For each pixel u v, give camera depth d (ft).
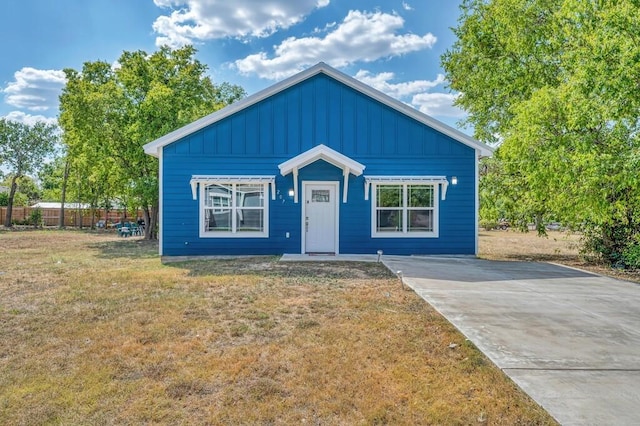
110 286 23.98
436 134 39.24
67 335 15.14
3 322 16.88
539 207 45.24
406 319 16.97
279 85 38.14
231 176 37.93
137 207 68.44
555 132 34.24
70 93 59.31
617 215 34.63
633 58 25.25
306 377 11.53
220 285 23.68
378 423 9.27
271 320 16.87
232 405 10.03
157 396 10.47
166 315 17.58
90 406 9.97
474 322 16.75
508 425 9.11
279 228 38.55
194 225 38.06
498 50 51.01
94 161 62.39
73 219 107.96
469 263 34.71
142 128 58.08
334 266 30.89
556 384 11.07
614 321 17.33
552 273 30.35
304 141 38.63
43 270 31.22
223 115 37.86
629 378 11.50
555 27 41.39
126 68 64.08
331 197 38.75
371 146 38.93
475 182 39.32
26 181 123.44
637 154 27.71
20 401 10.21
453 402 10.15
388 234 38.86
